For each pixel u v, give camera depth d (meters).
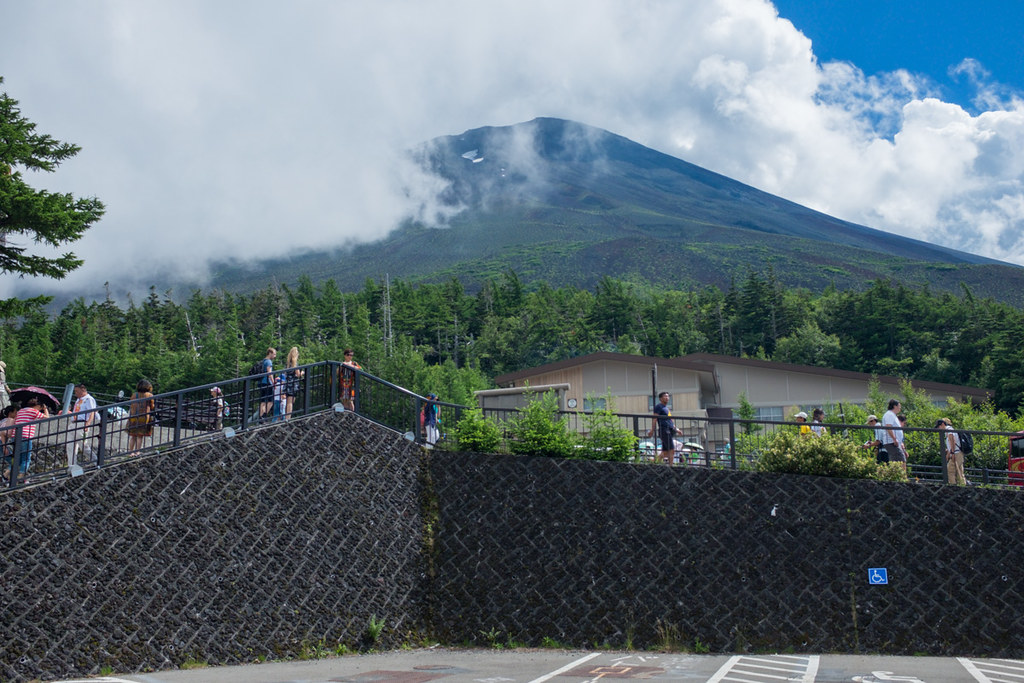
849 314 102.19
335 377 17.80
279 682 12.09
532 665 14.06
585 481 17.48
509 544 17.31
